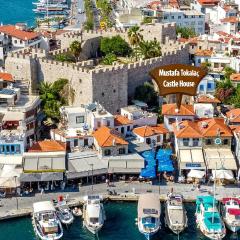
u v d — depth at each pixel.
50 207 114.88
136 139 143.50
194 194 124.38
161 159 133.38
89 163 129.62
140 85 165.25
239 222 112.12
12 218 115.88
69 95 157.00
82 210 118.31
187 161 130.88
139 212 113.06
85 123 145.00
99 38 198.12
